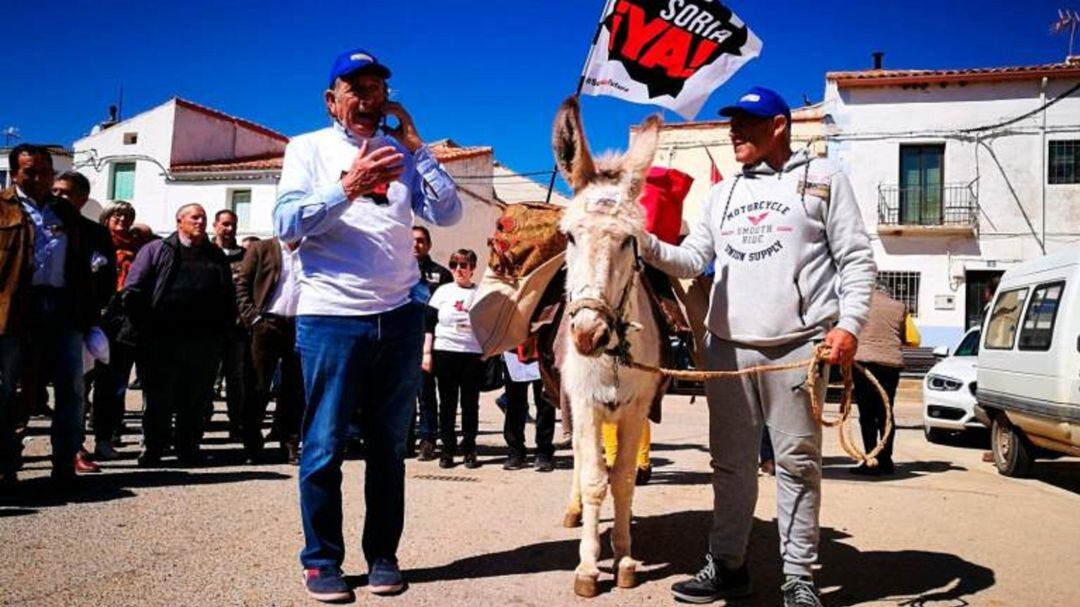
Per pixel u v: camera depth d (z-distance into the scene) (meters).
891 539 5.07
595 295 3.48
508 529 5.06
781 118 3.79
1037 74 21.34
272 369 6.93
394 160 3.53
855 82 22.47
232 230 8.34
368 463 3.95
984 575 4.34
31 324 5.30
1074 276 6.89
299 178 3.78
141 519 4.87
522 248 4.72
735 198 3.89
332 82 3.94
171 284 6.53
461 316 7.23
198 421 6.81
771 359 3.68
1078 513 5.96
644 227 3.83
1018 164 21.69
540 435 7.20
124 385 7.47
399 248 3.93
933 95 22.22
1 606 3.36
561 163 4.15
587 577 3.88
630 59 5.81
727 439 3.87
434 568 4.25
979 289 22.16
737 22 5.75
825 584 4.18
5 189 5.15
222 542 4.46
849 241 3.61
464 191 28.70
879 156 22.52
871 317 7.64
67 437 5.53
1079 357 6.52
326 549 3.75
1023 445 7.70
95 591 3.61
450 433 7.32
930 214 22.33
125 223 8.10
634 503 6.01
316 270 3.81
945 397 10.16
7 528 4.56
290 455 6.94
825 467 8.08
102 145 29.11
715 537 3.91
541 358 4.77
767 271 3.68
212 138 29.80
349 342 3.78
